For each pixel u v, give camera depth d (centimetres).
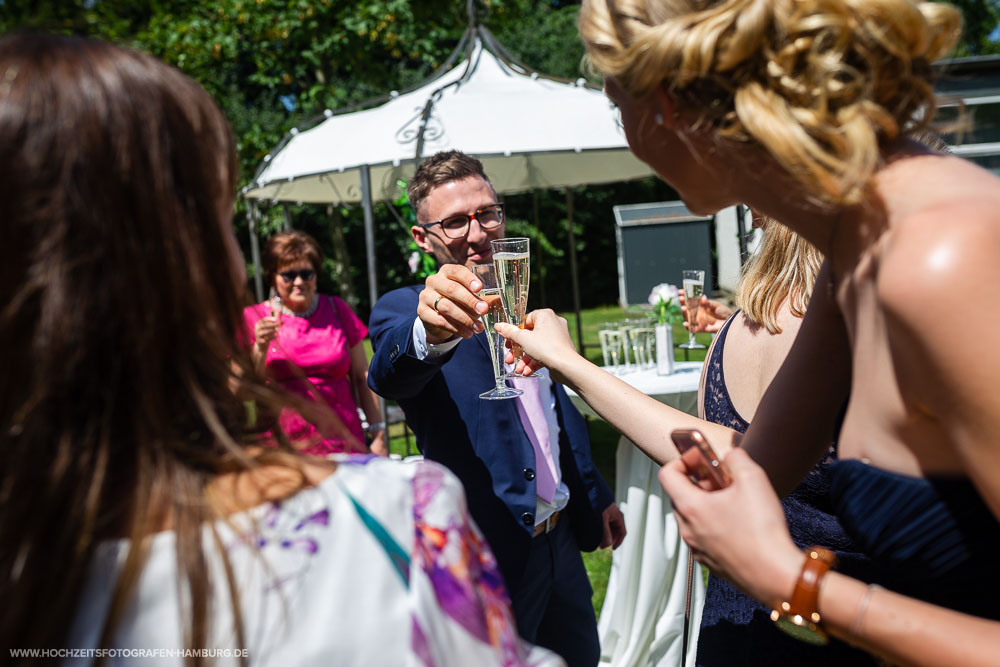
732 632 149
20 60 70
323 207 1422
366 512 73
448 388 226
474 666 72
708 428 136
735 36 83
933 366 74
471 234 259
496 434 223
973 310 71
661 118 95
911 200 81
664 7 91
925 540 86
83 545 67
